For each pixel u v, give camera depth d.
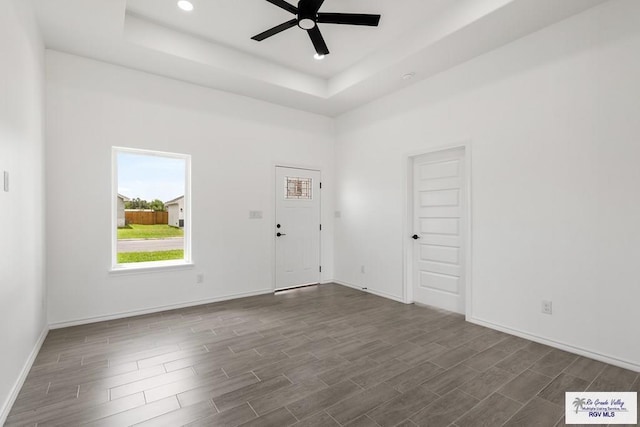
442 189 3.87
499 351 2.71
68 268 3.28
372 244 4.69
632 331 2.38
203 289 4.13
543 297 2.86
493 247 3.23
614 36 2.45
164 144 3.83
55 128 3.21
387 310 3.87
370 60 3.81
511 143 3.08
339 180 5.30
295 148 4.97
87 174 3.38
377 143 4.59
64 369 2.38
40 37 2.87
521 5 2.52
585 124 2.60
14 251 2.05
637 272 2.35
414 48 3.26
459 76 3.53
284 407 1.93
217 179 4.23
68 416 1.83
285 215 4.89
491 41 3.05
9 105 1.97
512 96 3.07
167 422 1.78
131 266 3.69
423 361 2.53
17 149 2.14
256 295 4.57
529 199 2.95
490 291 3.26
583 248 2.62
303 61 3.99
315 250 5.23
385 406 1.94
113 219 3.59
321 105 4.82
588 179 2.59
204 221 4.13
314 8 2.56
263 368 2.41
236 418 1.82
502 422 1.79
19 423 1.76
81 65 3.35
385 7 2.93
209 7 2.94
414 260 4.22
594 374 2.31
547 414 1.87
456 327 3.28
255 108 4.55
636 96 2.35
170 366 2.44
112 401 1.97
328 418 1.83
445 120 3.69
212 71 3.68
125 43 3.10
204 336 3.04
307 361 2.53
